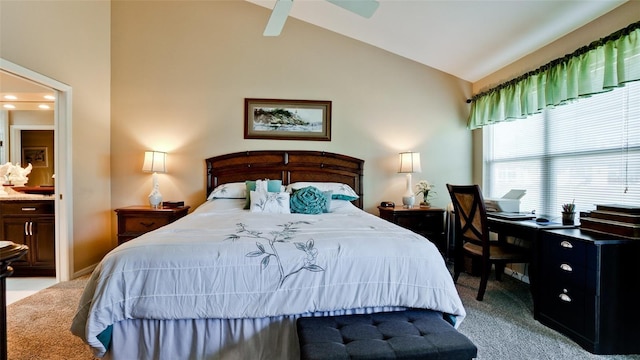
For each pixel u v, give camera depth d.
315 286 1.51
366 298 1.54
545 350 1.83
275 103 3.77
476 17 2.73
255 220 2.30
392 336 1.30
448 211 3.79
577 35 2.54
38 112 3.79
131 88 3.62
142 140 3.63
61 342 1.88
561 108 2.79
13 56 2.43
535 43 2.86
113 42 3.61
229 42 3.73
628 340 1.82
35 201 3.12
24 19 2.52
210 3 3.71
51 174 3.81
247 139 3.74
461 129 4.00
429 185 3.88
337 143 3.85
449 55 3.54
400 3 2.81
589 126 2.53
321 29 3.83
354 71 3.87
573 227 2.24
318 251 1.59
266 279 1.49
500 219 2.71
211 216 2.53
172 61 3.67
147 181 3.65
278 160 3.73
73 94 3.06
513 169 3.39
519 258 2.55
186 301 1.43
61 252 2.99
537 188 3.06
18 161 3.78
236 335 1.50
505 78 3.39
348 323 1.42
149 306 1.41
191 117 3.69
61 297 2.57
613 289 1.81
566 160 2.74
